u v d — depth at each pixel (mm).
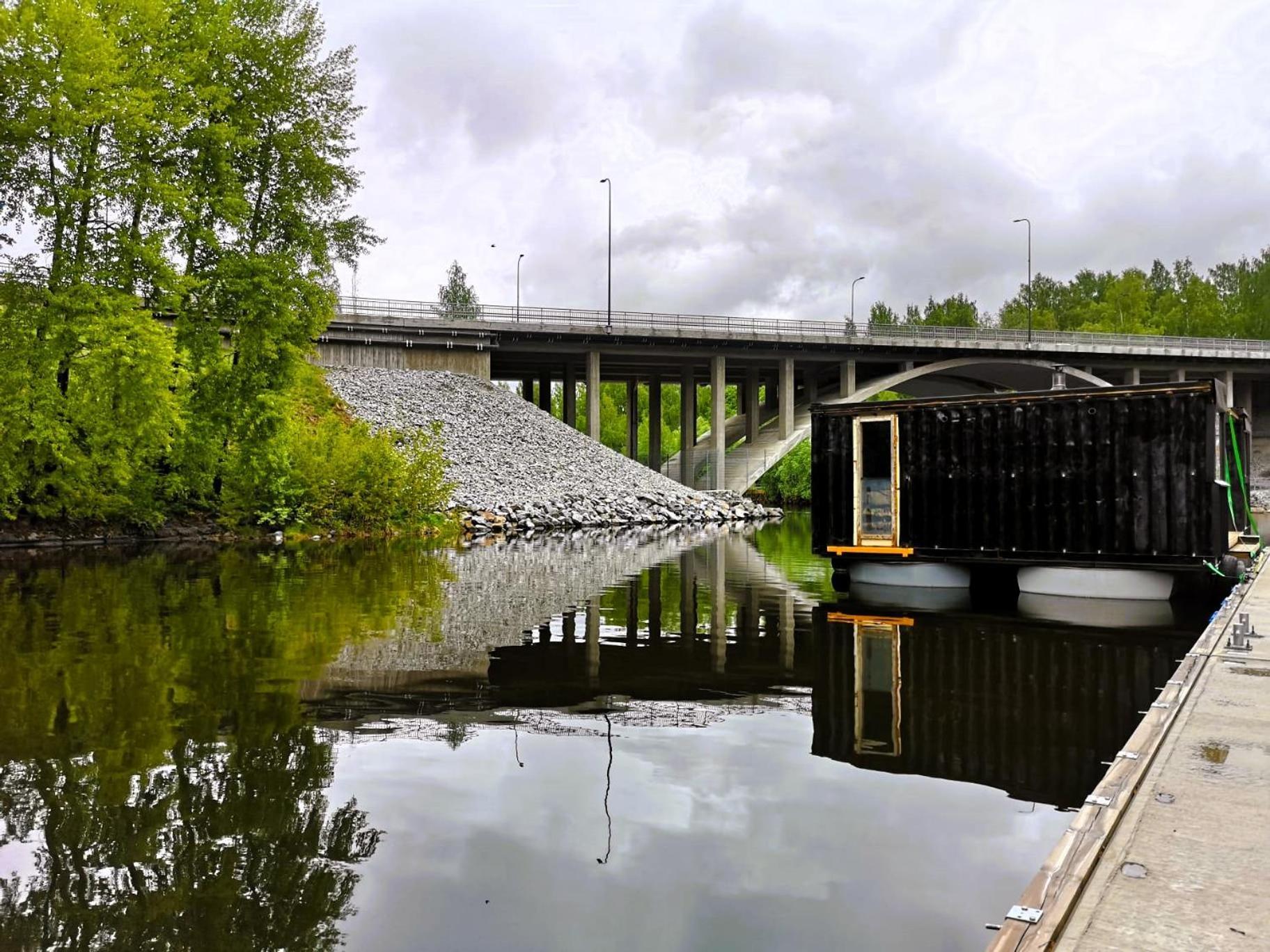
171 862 4336
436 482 34031
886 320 145625
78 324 22828
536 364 64562
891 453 16828
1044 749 6465
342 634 10930
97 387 23578
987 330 70188
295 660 9266
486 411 49000
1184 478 14375
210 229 26234
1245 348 74750
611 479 46125
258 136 27656
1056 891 3439
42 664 8883
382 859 4410
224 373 26859
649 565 21375
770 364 63469
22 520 24750
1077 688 8406
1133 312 136875
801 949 3605
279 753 6102
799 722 7207
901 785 5645
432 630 11367
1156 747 5406
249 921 3766
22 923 3699
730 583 17562
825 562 22562
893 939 3707
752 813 5133
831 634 11469
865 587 16906
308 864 4344
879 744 6559
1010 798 5426
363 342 50719
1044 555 15438
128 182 24141
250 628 11266
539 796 5363
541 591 15961
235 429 27172
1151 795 4602
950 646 10617
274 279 26688
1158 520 14531
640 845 4648
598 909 3920
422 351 52531
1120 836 4062
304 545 26703
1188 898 3434
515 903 3967
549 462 45500
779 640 10992
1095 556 15016
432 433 39781
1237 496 20094
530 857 4484
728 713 7457
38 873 4188
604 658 9758
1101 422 15016
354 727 6809
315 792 5336
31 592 14555
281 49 27453
